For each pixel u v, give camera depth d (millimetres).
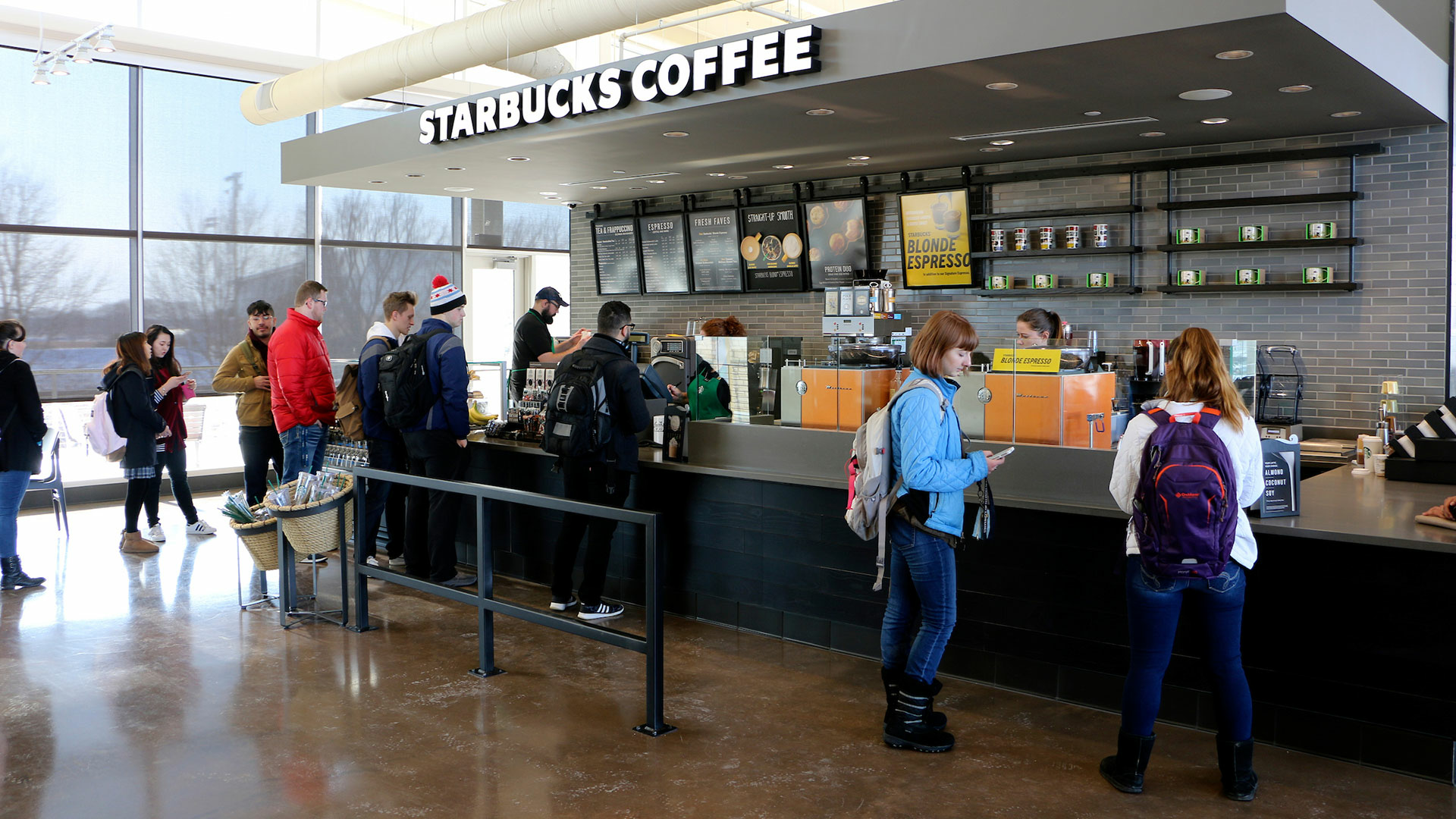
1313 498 3912
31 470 5645
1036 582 3963
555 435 4867
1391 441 4641
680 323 8547
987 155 6184
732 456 4848
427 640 4711
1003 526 4031
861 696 3992
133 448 6430
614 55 10547
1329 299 5492
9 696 3959
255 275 9656
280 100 8203
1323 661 3373
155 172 8938
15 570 5641
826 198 7309
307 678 4188
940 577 3312
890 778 3230
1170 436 2910
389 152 6395
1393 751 3258
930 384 3287
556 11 6160
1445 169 5102
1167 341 5551
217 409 9500
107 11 8102
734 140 5535
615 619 5117
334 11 9430
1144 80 4109
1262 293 5660
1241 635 3287
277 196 9758
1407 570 3209
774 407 5082
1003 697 3980
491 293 11695
